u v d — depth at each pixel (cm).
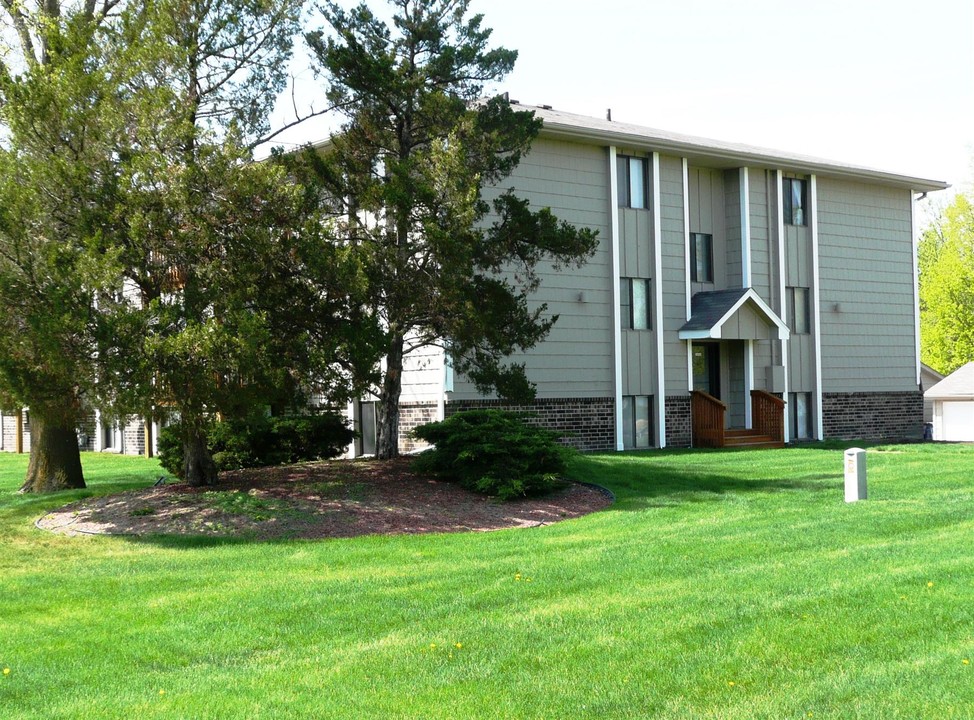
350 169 1648
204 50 1527
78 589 973
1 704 641
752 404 2783
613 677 666
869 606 801
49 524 1401
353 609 859
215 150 1341
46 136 1291
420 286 1515
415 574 998
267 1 1553
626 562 1012
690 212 2778
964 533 1102
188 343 1209
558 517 1412
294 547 1189
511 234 1625
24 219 1245
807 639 727
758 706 607
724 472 1869
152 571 1055
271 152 1644
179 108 1362
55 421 1320
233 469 1823
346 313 1438
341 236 1588
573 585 919
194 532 1290
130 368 1198
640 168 2614
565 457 1616
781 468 1941
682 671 673
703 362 2797
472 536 1255
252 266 1341
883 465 1970
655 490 1628
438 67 1658
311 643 771
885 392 3141
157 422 1329
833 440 2845
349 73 1600
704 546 1081
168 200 1291
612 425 2492
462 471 1561
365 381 1419
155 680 686
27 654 755
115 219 1295
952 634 725
